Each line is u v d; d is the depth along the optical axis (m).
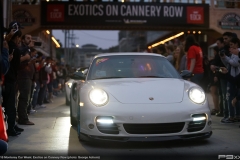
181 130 4.81
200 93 5.19
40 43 8.36
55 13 18.95
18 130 6.22
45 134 6.03
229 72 6.98
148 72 6.09
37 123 7.34
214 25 19.73
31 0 19.09
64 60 38.62
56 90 18.05
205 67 8.87
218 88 8.37
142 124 4.70
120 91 5.10
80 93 5.38
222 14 19.78
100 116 4.79
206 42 29.56
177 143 5.23
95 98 4.97
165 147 4.98
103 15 19.20
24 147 5.01
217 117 8.32
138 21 19.34
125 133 4.71
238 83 6.88
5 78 5.66
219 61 7.93
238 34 19.84
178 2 20.41
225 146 5.05
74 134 6.03
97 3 19.14
